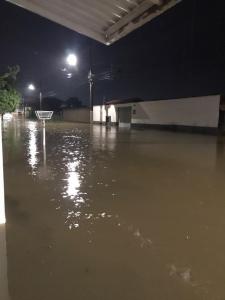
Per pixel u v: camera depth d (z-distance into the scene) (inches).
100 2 143.2
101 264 73.9
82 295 60.9
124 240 88.4
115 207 119.4
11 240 85.7
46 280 65.9
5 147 305.0
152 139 443.2
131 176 179.0
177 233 94.9
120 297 60.7
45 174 178.2
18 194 134.3
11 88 718.5
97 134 528.7
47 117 714.8
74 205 120.6
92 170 194.5
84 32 179.9
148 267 73.3
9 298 59.2
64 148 307.9
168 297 61.4
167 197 135.7
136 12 146.9
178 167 211.8
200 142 408.5
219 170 202.2
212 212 115.9
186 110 669.9
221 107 577.9
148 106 811.4
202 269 73.4
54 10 158.9
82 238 88.9
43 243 84.4
